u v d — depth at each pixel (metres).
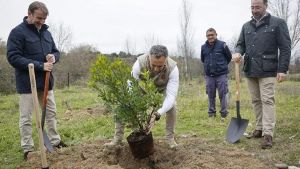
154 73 5.12
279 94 13.68
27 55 5.58
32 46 5.59
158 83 5.23
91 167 4.86
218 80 8.69
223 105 8.65
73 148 5.77
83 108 11.35
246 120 6.47
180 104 11.24
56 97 15.50
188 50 27.08
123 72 4.74
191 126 8.00
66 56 28.12
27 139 5.72
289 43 5.92
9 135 7.55
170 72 5.16
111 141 6.12
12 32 5.45
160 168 4.99
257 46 6.07
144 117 4.82
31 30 5.62
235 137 6.44
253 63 6.12
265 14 6.10
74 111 10.52
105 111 9.63
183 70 27.03
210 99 9.01
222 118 8.53
